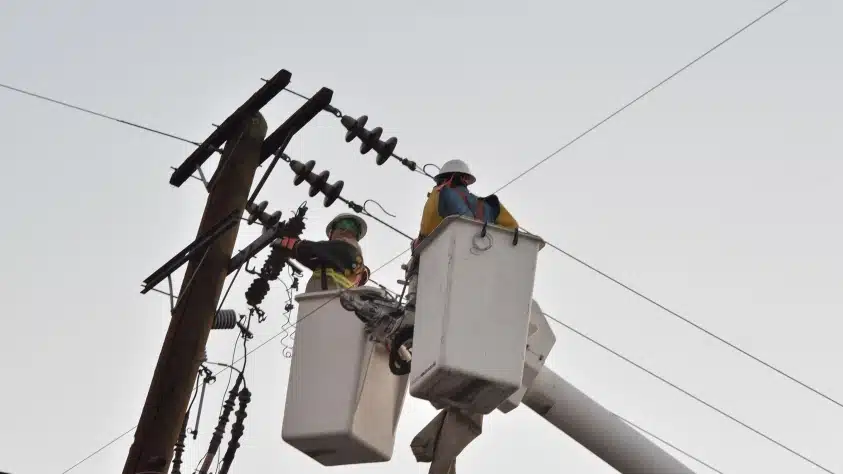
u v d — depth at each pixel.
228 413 16.83
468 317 13.59
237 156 17.17
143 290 16.81
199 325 16.03
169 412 15.48
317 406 15.70
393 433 16.03
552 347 14.84
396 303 15.26
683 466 15.36
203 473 16.53
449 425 14.52
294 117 17.17
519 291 13.80
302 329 16.16
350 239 17.23
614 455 15.32
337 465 16.20
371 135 16.97
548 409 15.15
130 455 15.29
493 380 13.46
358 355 15.71
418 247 14.48
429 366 13.59
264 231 16.67
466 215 14.56
